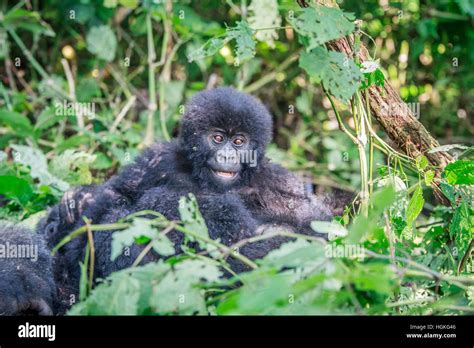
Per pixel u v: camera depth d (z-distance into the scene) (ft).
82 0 36.65
